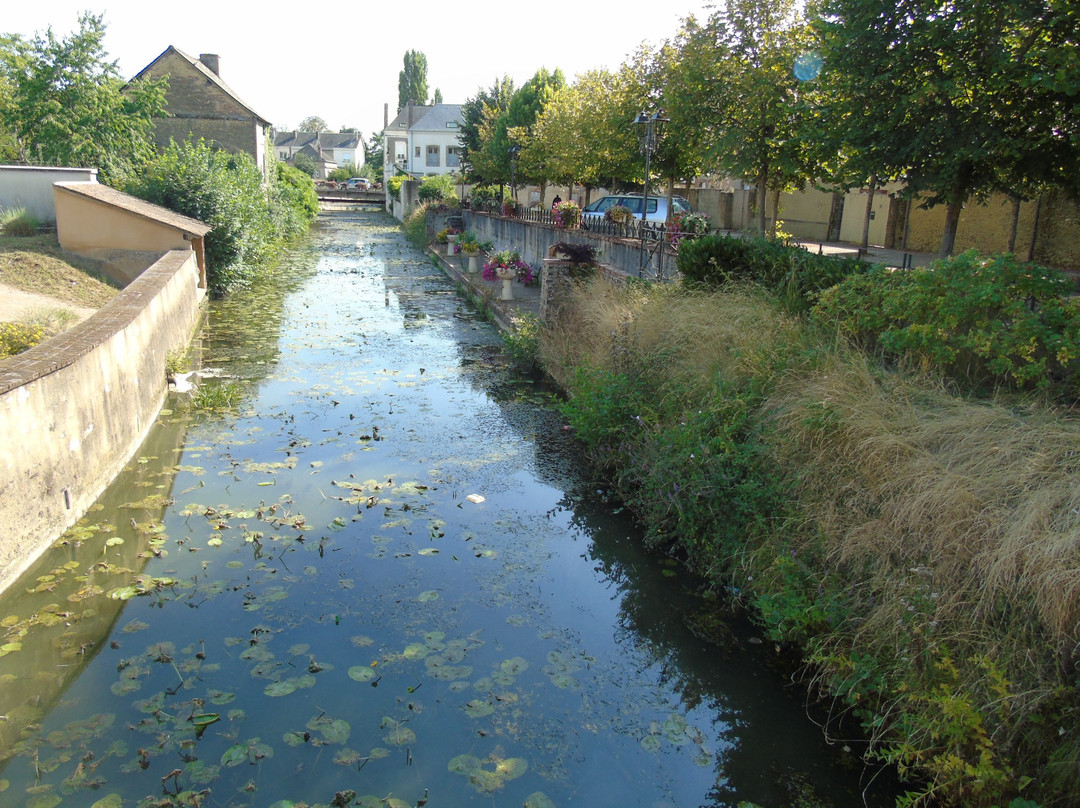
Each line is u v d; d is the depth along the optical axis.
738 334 6.65
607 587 5.05
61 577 4.76
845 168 8.15
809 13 10.30
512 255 16.69
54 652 4.05
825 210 20.61
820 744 3.69
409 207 40.41
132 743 3.41
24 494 4.67
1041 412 4.32
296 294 16.81
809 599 4.19
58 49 18.36
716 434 5.70
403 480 6.58
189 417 8.09
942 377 5.04
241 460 6.88
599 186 22.70
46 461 4.98
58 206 12.48
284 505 5.96
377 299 16.38
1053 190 8.35
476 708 3.77
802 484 4.80
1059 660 3.11
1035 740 3.04
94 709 3.62
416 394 9.17
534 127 22.77
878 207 17.92
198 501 5.99
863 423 4.59
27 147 18.73
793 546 4.56
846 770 3.52
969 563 3.57
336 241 30.56
